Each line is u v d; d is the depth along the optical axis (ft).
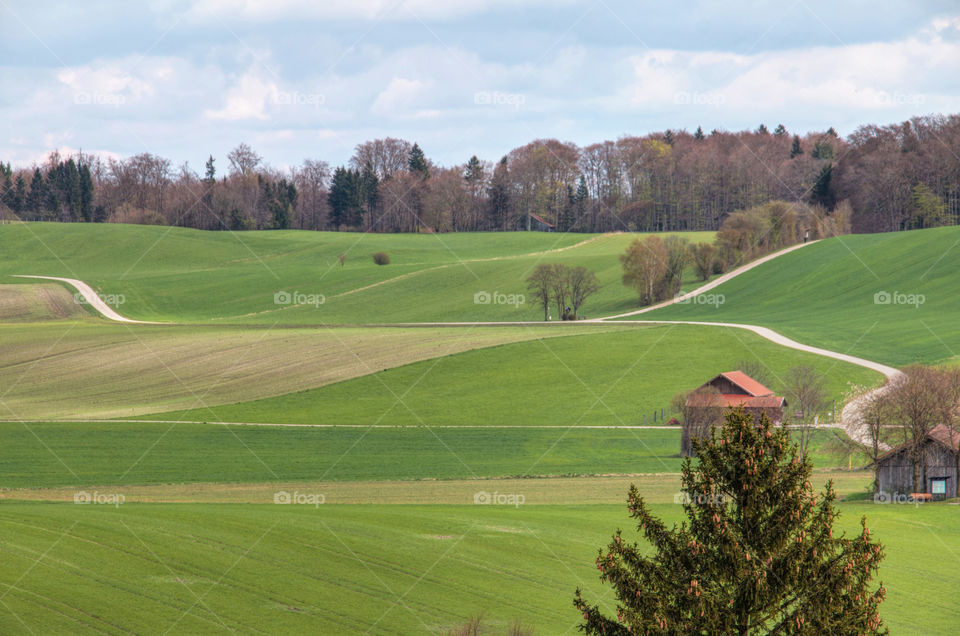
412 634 102.89
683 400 267.59
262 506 168.86
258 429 274.36
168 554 124.67
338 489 199.52
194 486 202.18
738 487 72.59
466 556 132.05
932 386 198.29
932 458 196.95
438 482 208.95
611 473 222.07
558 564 130.41
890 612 115.34
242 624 103.30
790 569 69.77
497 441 262.26
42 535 129.08
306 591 114.52
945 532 156.46
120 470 220.02
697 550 71.82
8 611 101.65
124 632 99.14
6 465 224.33
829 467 233.35
